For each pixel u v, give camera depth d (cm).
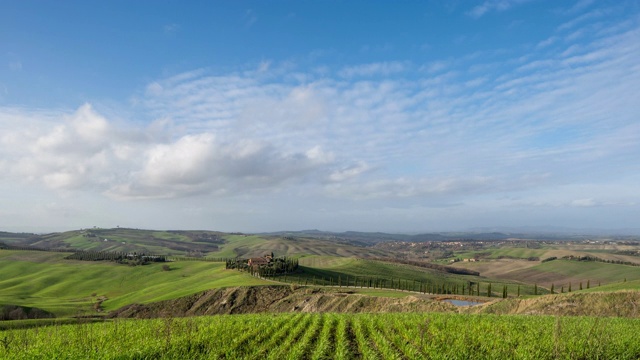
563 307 6712
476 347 3297
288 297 12888
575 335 3494
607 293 6762
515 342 3375
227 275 19650
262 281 16538
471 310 7894
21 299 17862
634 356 2981
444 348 3219
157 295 17225
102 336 3578
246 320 5012
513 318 4856
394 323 4525
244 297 13562
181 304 13900
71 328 4544
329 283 19500
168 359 2809
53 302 17312
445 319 4734
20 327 8181
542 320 4603
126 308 14200
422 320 4656
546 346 3158
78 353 2812
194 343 3309
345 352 3067
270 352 3075
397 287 19450
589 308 6538
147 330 3953
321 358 2973
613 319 4684
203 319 5238
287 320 4981
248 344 3453
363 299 10531
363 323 4622
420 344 3388
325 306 11006
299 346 3216
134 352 2838
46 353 2873
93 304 17100
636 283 11069
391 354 2969
